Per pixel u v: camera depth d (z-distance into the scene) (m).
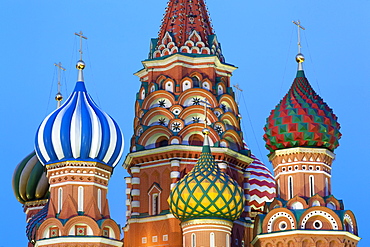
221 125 118.25
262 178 129.38
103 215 109.31
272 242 107.75
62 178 109.25
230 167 118.25
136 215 116.06
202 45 121.25
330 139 111.81
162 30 123.56
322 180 110.69
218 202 106.25
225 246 106.56
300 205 108.81
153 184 116.38
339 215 107.75
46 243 106.38
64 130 109.81
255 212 127.50
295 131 111.00
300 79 115.19
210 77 120.06
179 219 109.25
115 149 111.50
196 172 108.19
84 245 106.12
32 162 132.25
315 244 106.50
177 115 117.88
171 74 120.25
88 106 112.06
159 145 118.50
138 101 120.69
